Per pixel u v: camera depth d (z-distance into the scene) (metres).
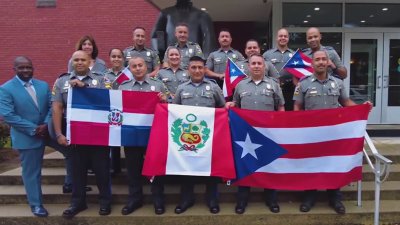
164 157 4.48
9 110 4.43
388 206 4.87
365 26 9.33
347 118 4.55
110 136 4.54
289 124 4.57
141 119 4.58
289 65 5.30
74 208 4.62
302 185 4.59
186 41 5.65
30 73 4.57
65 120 4.63
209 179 4.70
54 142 4.74
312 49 5.29
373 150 4.50
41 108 4.61
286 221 4.61
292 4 9.21
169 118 4.54
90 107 4.52
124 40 13.19
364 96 9.45
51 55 13.45
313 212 4.64
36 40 13.45
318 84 4.66
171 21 6.36
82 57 4.51
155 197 4.69
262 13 10.75
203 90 4.65
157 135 4.50
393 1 9.17
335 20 9.32
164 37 6.37
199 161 4.53
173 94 5.16
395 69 9.39
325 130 4.57
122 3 13.12
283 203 5.01
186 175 4.54
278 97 4.70
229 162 4.53
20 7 13.39
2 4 13.38
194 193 5.04
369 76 9.45
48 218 4.64
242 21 12.31
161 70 5.31
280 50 5.62
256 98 4.62
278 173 4.60
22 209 4.91
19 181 5.57
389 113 9.41
